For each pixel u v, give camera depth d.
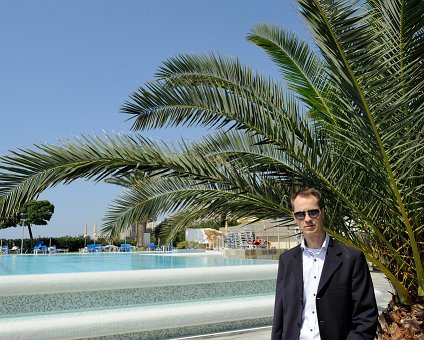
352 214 4.47
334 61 3.24
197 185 4.70
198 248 28.77
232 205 4.50
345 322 2.57
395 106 3.34
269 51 5.32
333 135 4.52
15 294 7.03
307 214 2.72
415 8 3.07
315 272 2.67
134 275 7.98
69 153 3.78
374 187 4.17
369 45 3.18
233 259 17.28
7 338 6.08
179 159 4.18
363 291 2.60
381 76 3.63
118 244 34.50
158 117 4.75
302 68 5.09
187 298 8.62
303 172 4.35
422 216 4.09
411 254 4.38
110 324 6.80
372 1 3.97
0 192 3.53
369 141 3.55
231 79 4.84
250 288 9.42
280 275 2.84
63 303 7.51
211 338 7.35
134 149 4.04
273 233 22.88
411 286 4.38
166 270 8.40
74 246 35.56
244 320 8.13
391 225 4.29
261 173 4.53
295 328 2.63
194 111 4.62
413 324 4.14
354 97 3.36
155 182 4.76
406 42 3.30
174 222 5.49
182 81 5.02
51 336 6.36
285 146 4.20
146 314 7.13
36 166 3.65
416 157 3.78
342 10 3.05
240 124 4.41
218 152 4.75
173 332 7.46
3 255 25.47
